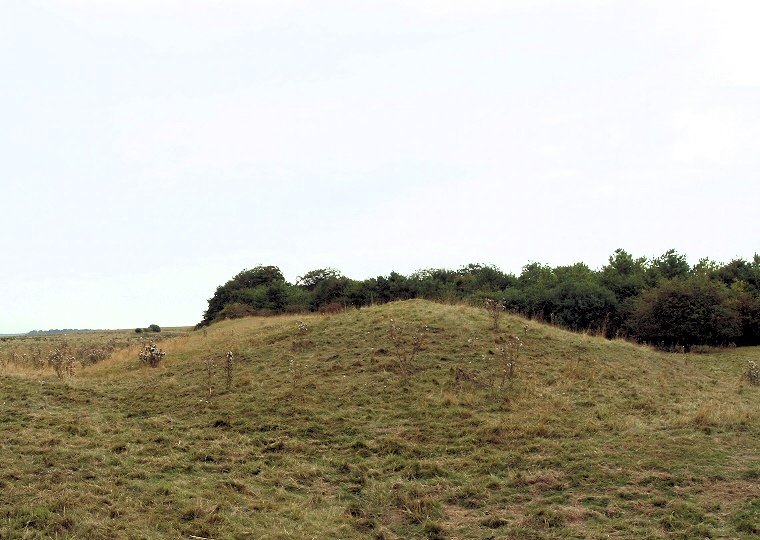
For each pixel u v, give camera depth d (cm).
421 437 1127
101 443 1080
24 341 5131
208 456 1036
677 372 1761
